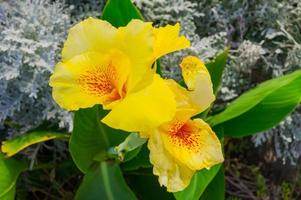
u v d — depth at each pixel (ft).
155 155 1.43
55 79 1.38
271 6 2.27
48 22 2.04
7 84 1.97
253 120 1.92
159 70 1.85
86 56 1.40
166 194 1.96
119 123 1.30
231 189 2.24
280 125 2.12
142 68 1.33
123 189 1.78
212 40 2.22
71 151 1.76
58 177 2.13
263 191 2.20
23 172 2.08
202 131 1.49
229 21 2.29
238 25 2.31
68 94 1.37
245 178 2.27
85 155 1.79
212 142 1.48
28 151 1.99
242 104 1.82
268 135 2.10
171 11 2.24
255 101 1.79
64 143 2.07
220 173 1.93
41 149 2.10
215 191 1.92
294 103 1.89
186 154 1.44
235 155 2.31
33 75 1.96
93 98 1.37
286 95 1.88
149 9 2.20
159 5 2.22
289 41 2.24
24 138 1.86
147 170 1.95
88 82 1.39
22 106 2.02
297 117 2.16
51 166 2.06
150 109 1.29
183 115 1.46
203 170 1.78
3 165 1.86
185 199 1.72
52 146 2.10
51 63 1.95
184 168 1.45
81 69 1.39
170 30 1.43
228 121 1.93
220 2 2.34
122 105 1.30
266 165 2.31
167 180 1.43
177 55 2.11
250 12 2.31
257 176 2.21
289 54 2.17
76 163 1.80
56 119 1.99
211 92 1.47
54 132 1.95
